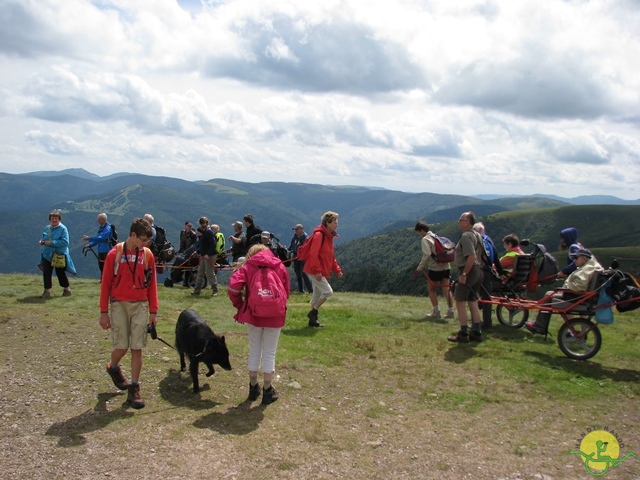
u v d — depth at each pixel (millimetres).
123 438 5180
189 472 4531
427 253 11562
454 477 4641
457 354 8742
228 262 17250
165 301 13641
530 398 6820
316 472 4648
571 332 8633
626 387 7270
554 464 4945
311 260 10164
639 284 8344
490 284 10484
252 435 5383
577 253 8883
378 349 8930
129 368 7504
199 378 7227
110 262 6082
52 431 5309
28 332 9508
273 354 6383
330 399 6609
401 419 6016
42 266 13320
